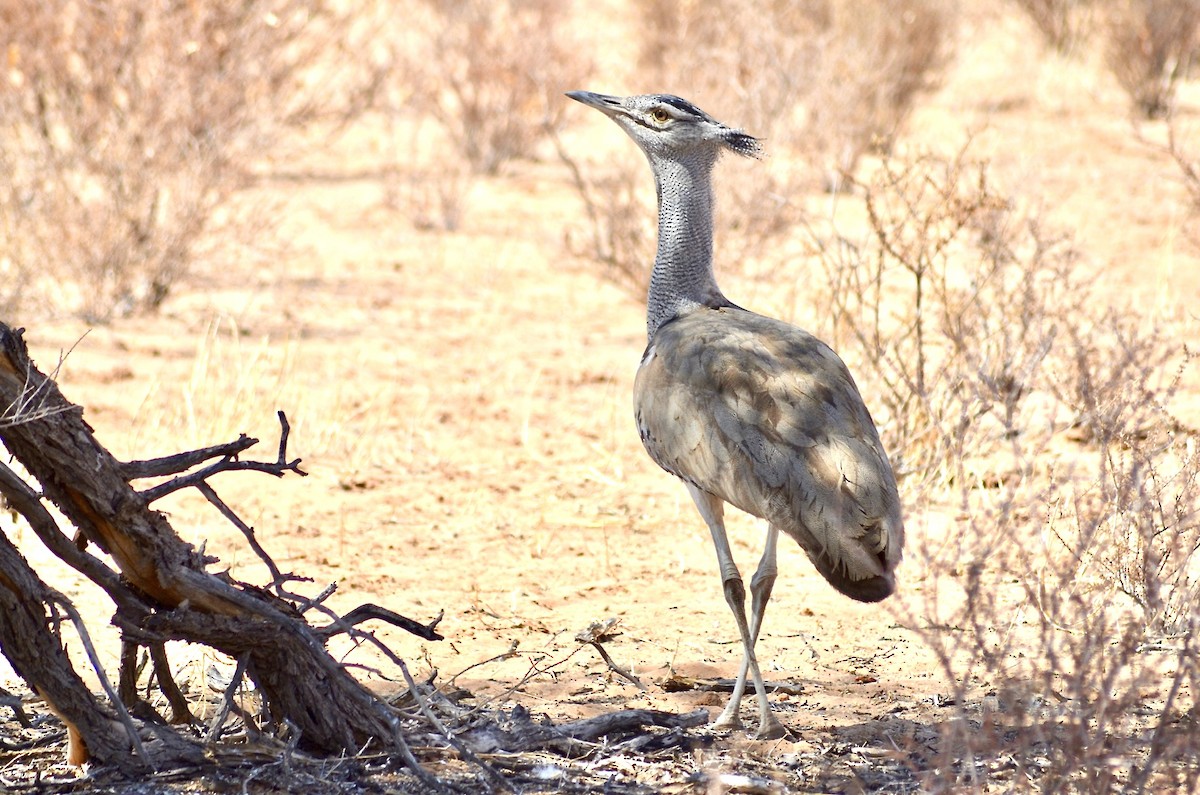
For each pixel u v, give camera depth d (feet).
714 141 39.75
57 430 28.07
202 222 83.35
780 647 40.65
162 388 67.15
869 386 59.72
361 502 54.49
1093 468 52.39
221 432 60.39
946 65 130.93
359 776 30.25
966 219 60.95
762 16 113.80
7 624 28.76
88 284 79.46
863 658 39.58
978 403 56.65
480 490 56.34
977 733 32.30
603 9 152.66
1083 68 148.66
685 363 35.42
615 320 83.82
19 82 93.86
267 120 99.14
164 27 89.25
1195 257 87.25
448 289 89.04
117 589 29.68
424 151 124.77
